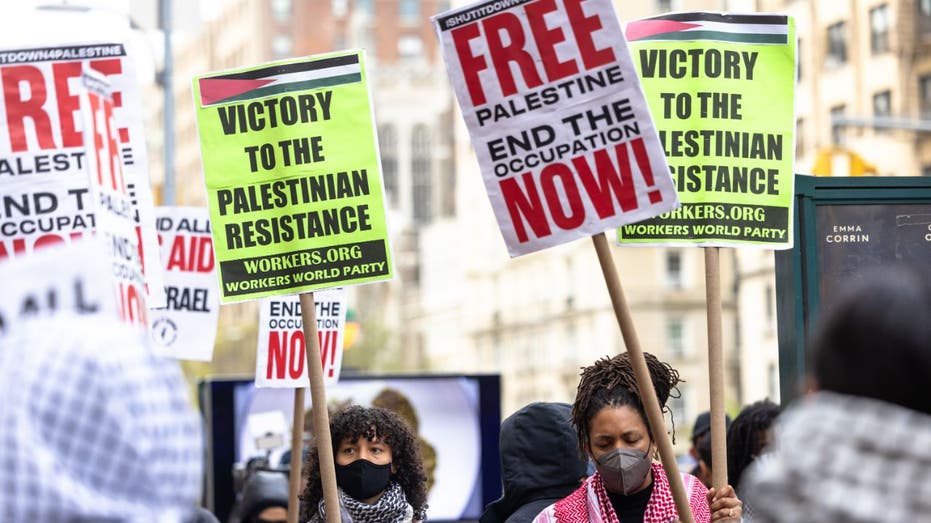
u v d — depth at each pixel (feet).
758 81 15.96
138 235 15.89
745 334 174.40
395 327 355.36
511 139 14.23
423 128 412.98
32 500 6.82
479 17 14.26
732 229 15.75
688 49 15.93
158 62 46.21
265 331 19.79
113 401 7.07
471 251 288.71
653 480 14.47
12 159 13.93
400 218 403.75
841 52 148.77
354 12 409.49
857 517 6.84
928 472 6.86
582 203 14.06
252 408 32.89
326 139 17.42
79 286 8.02
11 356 7.14
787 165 15.93
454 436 35.19
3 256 13.69
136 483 7.08
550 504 16.29
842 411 7.09
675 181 15.81
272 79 17.49
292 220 17.38
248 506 24.64
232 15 408.46
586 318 230.68
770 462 7.34
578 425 14.35
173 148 46.37
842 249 18.58
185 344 22.21
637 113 14.01
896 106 142.51
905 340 7.05
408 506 16.96
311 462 17.21
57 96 14.25
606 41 14.06
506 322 268.62
